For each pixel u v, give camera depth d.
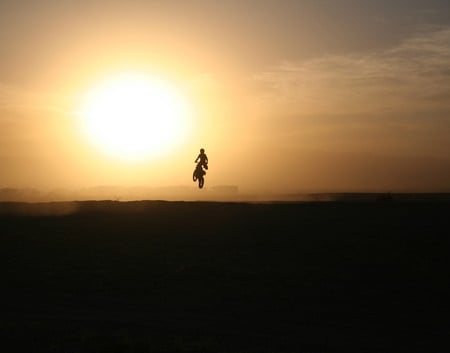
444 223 33.69
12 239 34.12
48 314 22.34
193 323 21.02
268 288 25.03
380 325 20.61
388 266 27.09
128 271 27.92
